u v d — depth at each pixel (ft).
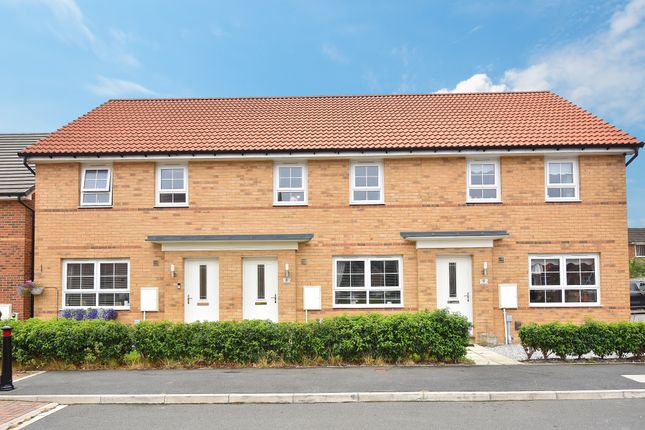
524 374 32.19
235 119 56.34
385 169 50.21
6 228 51.62
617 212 49.01
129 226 50.06
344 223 49.75
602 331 36.78
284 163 50.83
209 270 49.06
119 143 51.13
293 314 48.06
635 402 26.96
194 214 50.16
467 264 48.73
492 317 47.50
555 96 60.18
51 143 51.19
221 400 27.63
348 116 56.44
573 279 48.85
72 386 30.12
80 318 48.08
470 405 26.58
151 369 34.91
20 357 35.35
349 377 31.60
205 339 35.65
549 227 49.08
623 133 49.90
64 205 50.31
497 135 50.44
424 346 35.88
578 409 25.64
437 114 56.08
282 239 47.98
